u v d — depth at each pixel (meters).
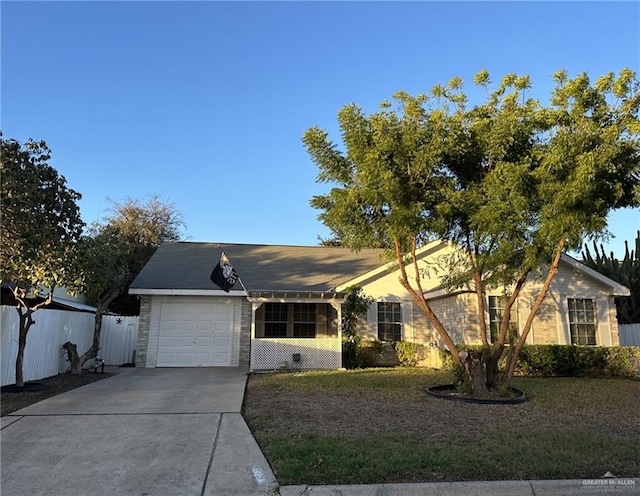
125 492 4.59
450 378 12.00
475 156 10.05
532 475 4.98
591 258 24.22
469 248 10.65
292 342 14.71
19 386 9.98
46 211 9.72
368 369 14.62
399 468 5.05
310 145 10.50
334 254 20.98
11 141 9.04
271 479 4.89
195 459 5.48
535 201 9.41
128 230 32.94
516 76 9.79
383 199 9.55
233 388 10.46
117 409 8.05
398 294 17.72
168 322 15.98
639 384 12.06
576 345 14.84
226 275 14.78
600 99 9.05
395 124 9.88
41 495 4.50
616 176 9.12
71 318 13.92
